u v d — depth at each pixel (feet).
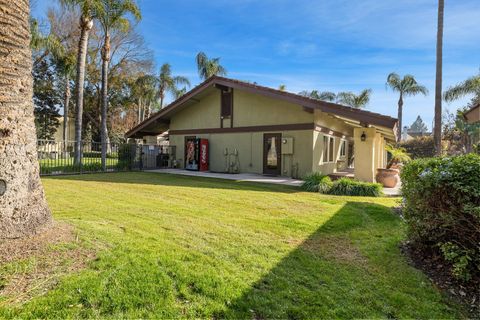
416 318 7.89
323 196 26.30
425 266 11.24
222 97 48.85
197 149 49.42
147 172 45.88
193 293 8.43
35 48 62.39
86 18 44.32
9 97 9.66
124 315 7.28
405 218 13.32
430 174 11.17
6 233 9.48
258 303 8.11
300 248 12.48
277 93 37.86
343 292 8.97
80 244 10.76
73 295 7.84
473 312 8.40
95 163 44.96
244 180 36.81
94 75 92.79
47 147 44.91
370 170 35.76
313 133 40.45
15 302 7.44
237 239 13.14
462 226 10.34
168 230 13.91
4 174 9.48
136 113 120.78
